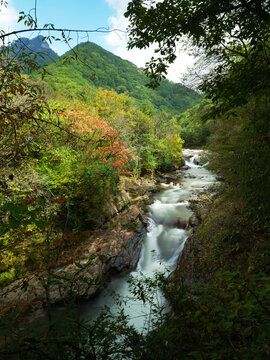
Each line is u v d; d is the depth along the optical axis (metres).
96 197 6.93
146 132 19.30
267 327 1.01
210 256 3.82
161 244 7.17
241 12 2.79
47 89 12.66
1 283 4.05
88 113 12.46
